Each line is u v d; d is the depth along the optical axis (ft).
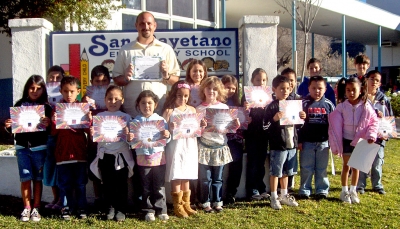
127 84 16.63
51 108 15.72
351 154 16.37
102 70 16.75
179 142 15.07
